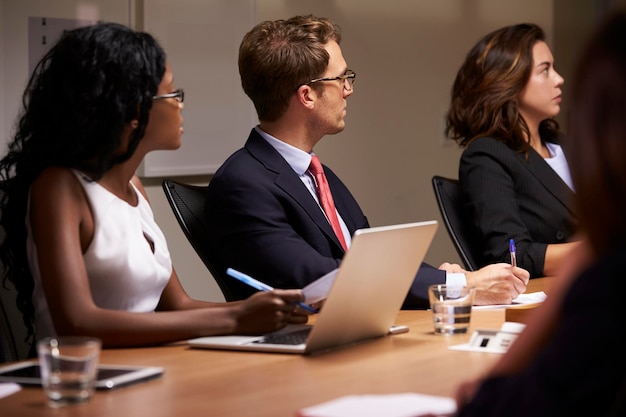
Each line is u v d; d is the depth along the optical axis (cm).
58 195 220
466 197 389
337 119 314
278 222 292
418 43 580
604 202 107
